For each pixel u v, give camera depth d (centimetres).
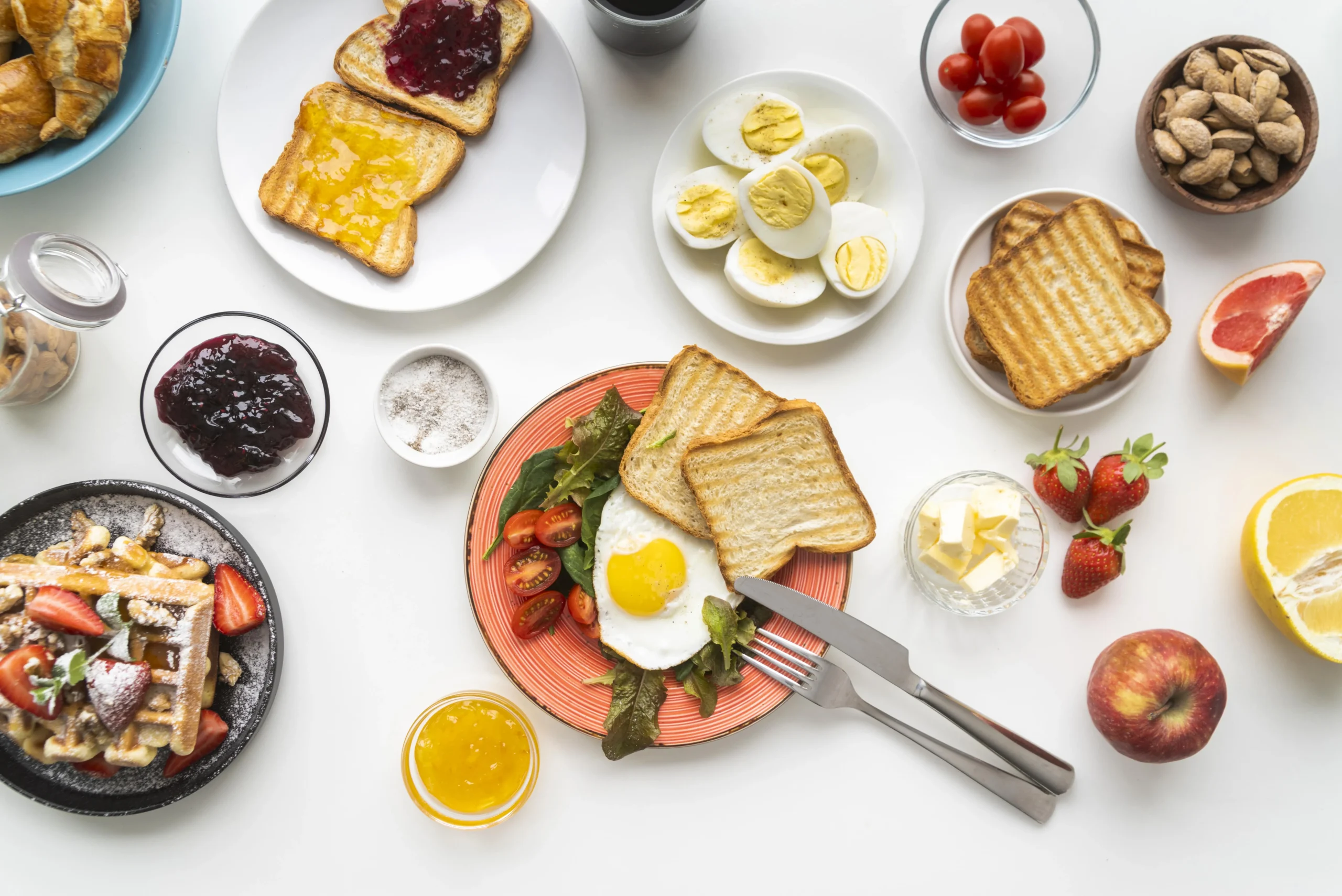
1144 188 163
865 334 164
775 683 152
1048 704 164
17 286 133
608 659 153
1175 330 164
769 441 147
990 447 164
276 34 155
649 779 164
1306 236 163
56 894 160
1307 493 155
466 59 153
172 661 144
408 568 163
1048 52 160
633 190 163
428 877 163
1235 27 162
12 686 137
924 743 156
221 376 147
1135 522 165
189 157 161
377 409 150
